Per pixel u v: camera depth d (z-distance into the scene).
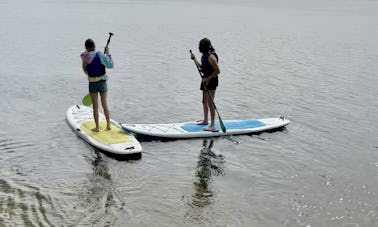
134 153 8.27
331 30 36.38
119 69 17.80
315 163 8.34
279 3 78.94
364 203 6.70
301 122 11.13
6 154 8.33
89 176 7.45
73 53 21.59
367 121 11.28
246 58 21.23
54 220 5.92
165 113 11.77
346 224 6.05
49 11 46.00
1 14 40.56
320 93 14.34
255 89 14.77
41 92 13.61
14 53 20.86
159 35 29.64
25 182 7.09
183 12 51.38
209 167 8.04
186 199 6.71
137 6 58.44
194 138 9.58
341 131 10.41
